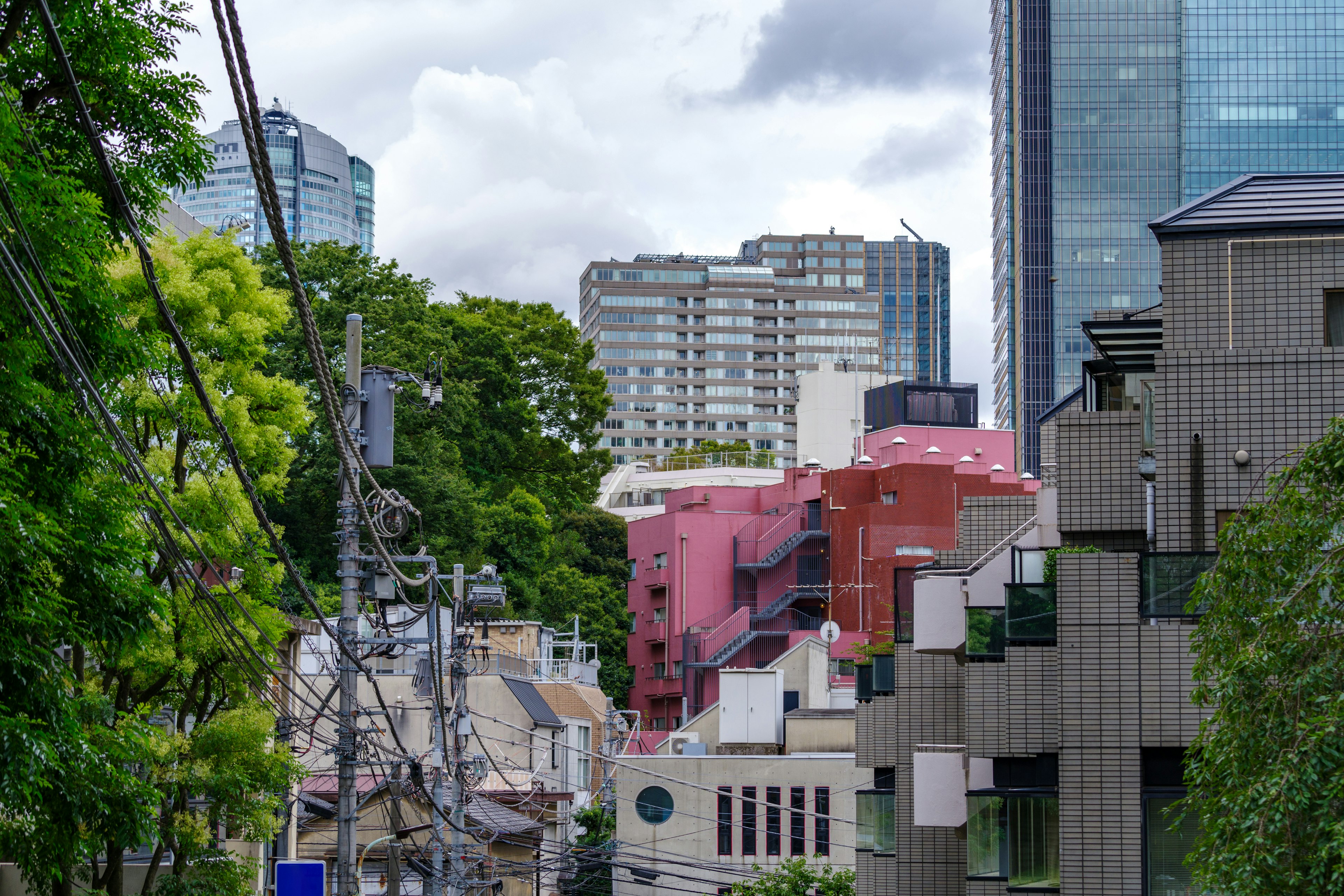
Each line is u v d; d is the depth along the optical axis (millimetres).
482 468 90938
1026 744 23641
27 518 15219
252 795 27844
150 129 19609
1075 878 21516
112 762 18781
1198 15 180250
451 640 37250
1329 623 13891
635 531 106875
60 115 19094
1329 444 14375
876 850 33281
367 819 50812
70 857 18031
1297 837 13297
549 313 104500
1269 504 15039
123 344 17797
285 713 28109
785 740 59000
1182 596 22047
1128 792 21562
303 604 59344
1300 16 179625
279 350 70062
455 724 36125
